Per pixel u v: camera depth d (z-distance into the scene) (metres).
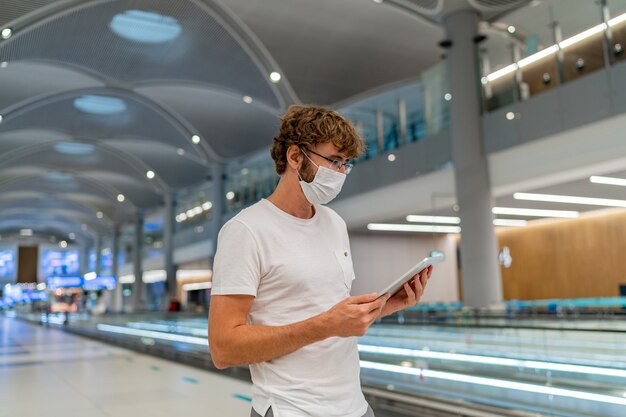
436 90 16.58
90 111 25.83
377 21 17.17
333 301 1.74
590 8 12.45
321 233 1.81
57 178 39.34
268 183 27.69
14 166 34.12
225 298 1.64
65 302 49.47
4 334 24.50
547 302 13.98
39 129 26.67
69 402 7.68
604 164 12.19
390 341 9.10
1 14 15.35
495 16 15.12
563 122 12.76
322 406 1.63
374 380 7.38
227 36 17.95
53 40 17.89
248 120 26.34
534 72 13.60
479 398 5.84
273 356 1.56
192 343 13.80
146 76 21.66
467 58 15.02
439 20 15.89
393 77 19.89
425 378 7.09
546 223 24.44
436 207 17.70
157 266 42.94
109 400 7.74
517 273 25.89
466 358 7.30
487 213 14.45
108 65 20.58
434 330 8.18
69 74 21.52
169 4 16.44
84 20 17.03
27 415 6.93
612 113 11.77
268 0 15.94
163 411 6.96
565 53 12.94
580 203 19.33
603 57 12.08
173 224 38.66
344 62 19.00
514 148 13.96
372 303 1.52
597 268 22.17
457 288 26.80
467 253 14.48
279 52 18.19
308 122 1.72
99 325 22.67
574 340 6.03
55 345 17.55
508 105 14.17
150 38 18.56
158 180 36.66
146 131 27.89
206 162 29.84
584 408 5.28
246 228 1.68
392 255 25.47
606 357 5.61
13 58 17.94
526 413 5.21
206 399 7.62
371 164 19.30
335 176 1.72
